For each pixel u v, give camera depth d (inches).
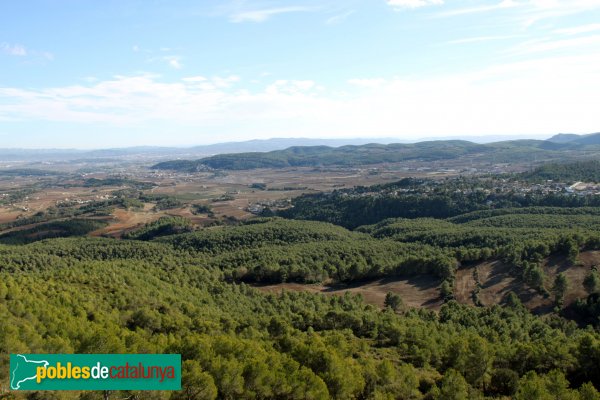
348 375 1984.5
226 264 5733.3
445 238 6323.8
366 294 4771.2
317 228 7765.8
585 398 1771.7
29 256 5329.7
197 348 1923.0
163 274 4690.0
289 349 2509.8
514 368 2354.8
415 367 2518.5
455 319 3673.7
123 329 2404.0
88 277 3794.3
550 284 4227.4
